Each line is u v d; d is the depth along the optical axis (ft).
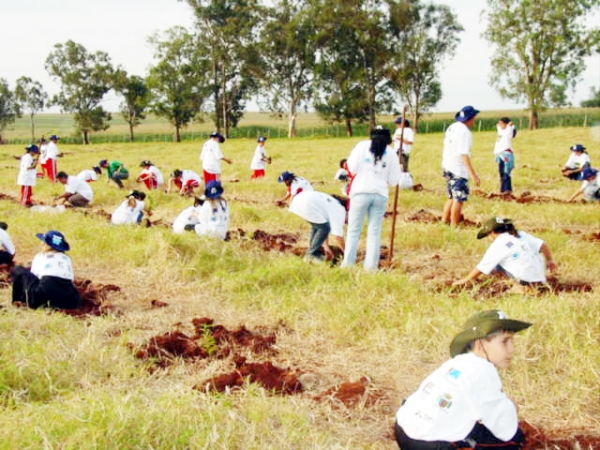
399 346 20.47
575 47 195.31
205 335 21.36
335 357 20.42
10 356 19.16
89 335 21.01
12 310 23.45
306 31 218.79
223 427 15.44
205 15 221.87
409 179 56.03
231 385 18.33
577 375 17.85
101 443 13.96
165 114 233.35
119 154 118.62
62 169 87.15
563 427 16.25
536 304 22.39
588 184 49.19
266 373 18.89
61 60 260.42
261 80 231.30
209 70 233.14
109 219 43.86
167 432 14.69
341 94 221.25
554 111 280.72
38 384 17.70
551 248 32.65
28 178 51.98
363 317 22.66
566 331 20.04
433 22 217.15
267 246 34.14
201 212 33.71
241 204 48.55
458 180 38.09
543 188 58.23
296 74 230.48
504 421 12.73
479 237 26.32
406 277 26.71
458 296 25.21
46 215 41.52
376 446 15.44
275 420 16.39
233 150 111.86
